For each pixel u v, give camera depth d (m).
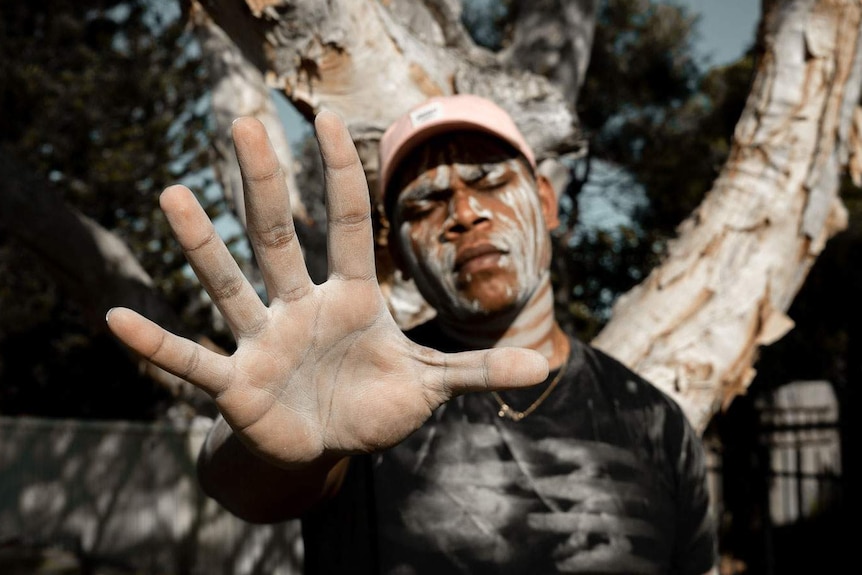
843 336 9.84
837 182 2.78
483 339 1.87
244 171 1.25
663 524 1.79
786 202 2.69
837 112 2.73
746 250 2.67
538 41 3.44
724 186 2.77
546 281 1.91
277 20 2.12
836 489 6.96
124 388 14.09
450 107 1.87
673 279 2.68
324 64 2.19
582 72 3.51
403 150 1.87
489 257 1.81
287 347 1.30
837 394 7.09
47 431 10.71
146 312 3.27
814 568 6.97
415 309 2.54
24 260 12.69
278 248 1.29
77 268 3.22
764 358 9.95
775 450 7.73
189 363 1.23
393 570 1.65
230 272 1.26
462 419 1.72
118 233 12.89
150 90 12.98
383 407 1.32
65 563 9.57
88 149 12.76
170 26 13.13
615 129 13.23
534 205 1.88
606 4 13.05
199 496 8.52
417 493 1.67
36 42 12.77
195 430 8.73
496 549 1.65
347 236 1.31
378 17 2.23
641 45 13.02
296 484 1.52
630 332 2.63
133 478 9.34
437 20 2.67
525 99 2.42
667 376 2.55
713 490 7.94
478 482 1.68
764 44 2.87
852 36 2.74
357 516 1.70
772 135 2.74
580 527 1.68
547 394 1.78
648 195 13.14
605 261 12.62
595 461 1.73
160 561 8.85
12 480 11.09
